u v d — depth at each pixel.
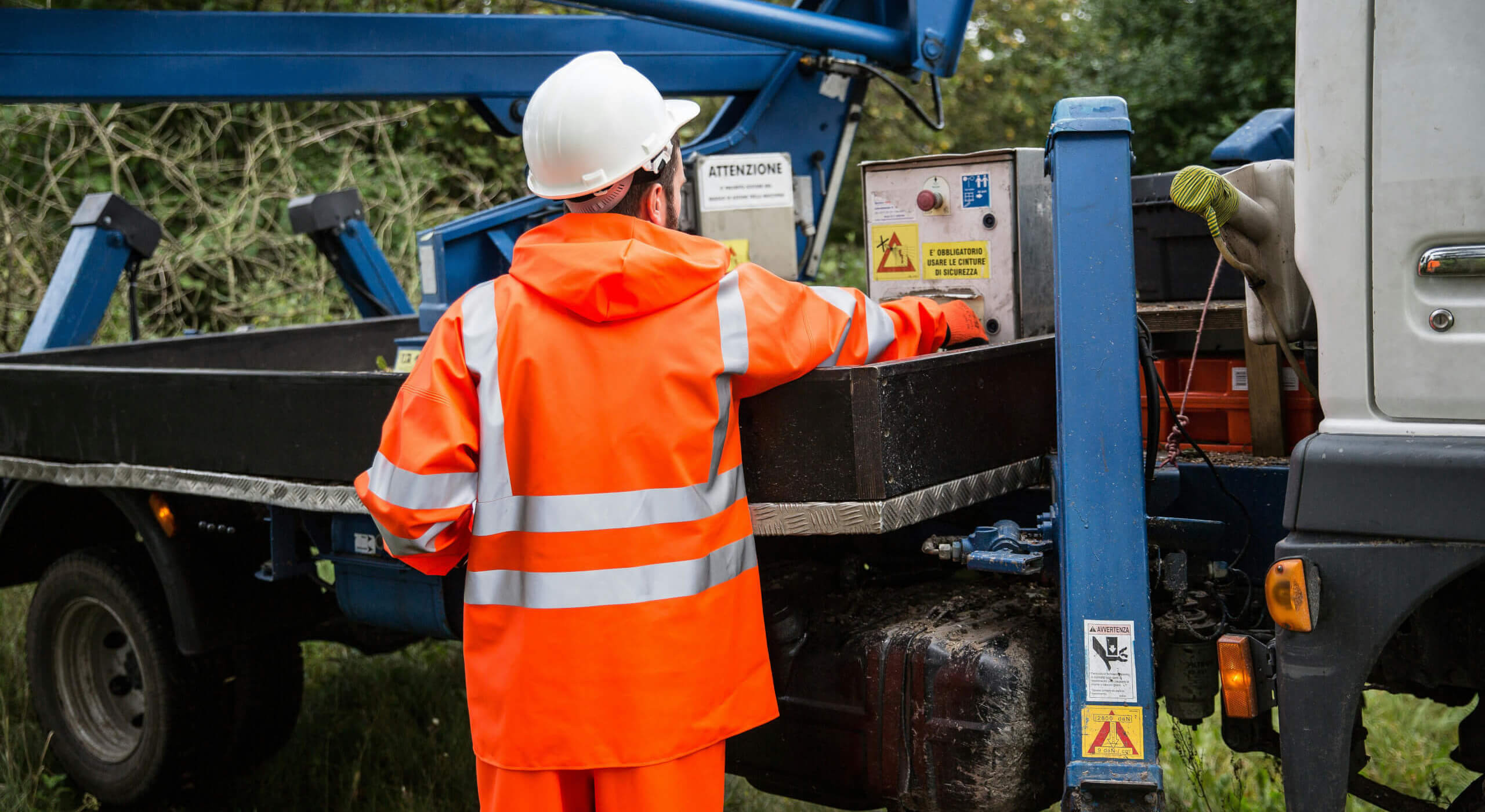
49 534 3.80
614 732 1.88
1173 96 13.08
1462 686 2.04
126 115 9.08
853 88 4.50
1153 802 1.89
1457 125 1.67
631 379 1.91
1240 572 2.33
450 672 4.49
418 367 1.98
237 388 2.87
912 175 2.72
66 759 3.75
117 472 3.22
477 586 1.98
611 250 1.89
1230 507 2.38
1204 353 2.80
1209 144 12.69
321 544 3.10
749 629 2.04
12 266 7.80
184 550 3.29
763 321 1.98
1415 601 1.70
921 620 2.33
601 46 4.19
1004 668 2.12
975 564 2.14
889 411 2.04
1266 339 2.22
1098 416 1.95
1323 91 1.79
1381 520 1.71
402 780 3.72
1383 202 1.73
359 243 5.45
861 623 2.36
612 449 1.90
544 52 4.15
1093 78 14.55
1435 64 1.68
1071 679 1.93
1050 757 2.20
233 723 3.58
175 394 3.03
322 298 8.52
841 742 2.29
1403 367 1.73
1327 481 1.76
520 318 1.93
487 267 3.78
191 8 9.12
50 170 8.30
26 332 7.80
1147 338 2.20
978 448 2.30
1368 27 1.74
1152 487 2.24
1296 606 1.75
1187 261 2.88
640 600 1.89
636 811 1.89
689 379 1.91
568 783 2.01
